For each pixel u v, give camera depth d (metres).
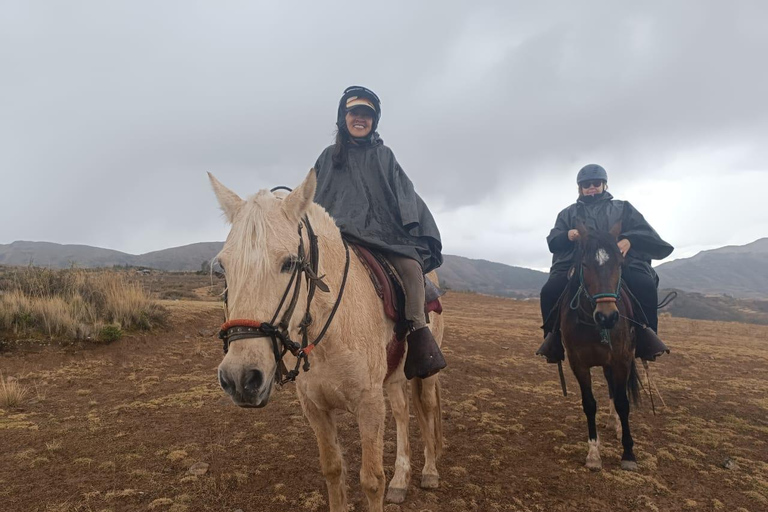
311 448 4.47
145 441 4.54
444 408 6.14
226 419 5.27
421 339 3.14
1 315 8.24
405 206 3.40
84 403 5.77
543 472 4.17
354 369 2.60
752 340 16.45
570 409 6.35
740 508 3.59
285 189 2.95
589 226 5.45
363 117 3.61
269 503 3.41
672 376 9.03
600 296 4.22
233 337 1.97
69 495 3.43
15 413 5.30
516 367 9.23
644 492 3.81
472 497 3.63
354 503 3.46
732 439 5.29
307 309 2.29
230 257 2.07
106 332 8.65
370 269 3.08
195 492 3.53
